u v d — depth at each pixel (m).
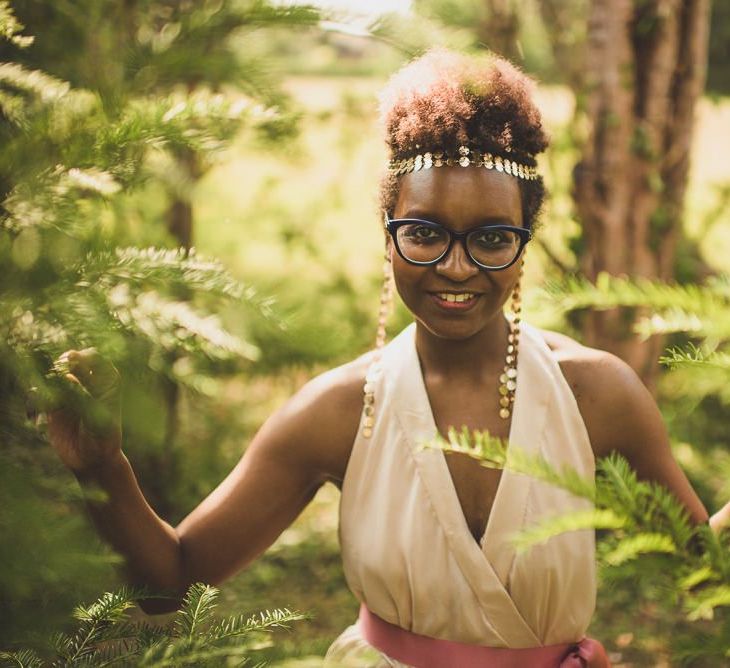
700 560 0.65
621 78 3.19
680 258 3.62
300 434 1.37
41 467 1.01
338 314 2.69
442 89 1.23
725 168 6.64
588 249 3.36
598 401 1.35
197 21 0.81
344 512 1.38
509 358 1.34
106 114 0.78
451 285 1.22
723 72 5.71
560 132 3.42
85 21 0.90
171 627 0.92
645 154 3.24
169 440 2.24
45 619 0.78
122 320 0.76
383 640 1.40
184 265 0.79
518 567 1.29
